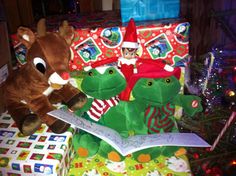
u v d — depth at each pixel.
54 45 0.76
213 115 0.98
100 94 0.86
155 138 0.82
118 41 0.88
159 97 0.85
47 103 0.84
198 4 1.28
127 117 0.90
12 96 0.84
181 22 0.87
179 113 1.00
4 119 0.92
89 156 0.88
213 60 1.01
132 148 0.79
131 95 0.94
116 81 0.85
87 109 0.91
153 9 0.93
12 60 1.06
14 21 1.13
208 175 0.83
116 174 0.84
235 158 0.85
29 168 0.75
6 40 0.96
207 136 0.93
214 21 1.31
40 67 0.77
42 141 0.82
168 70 0.84
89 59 0.91
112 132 0.84
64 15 1.09
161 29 0.86
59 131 0.82
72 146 0.87
